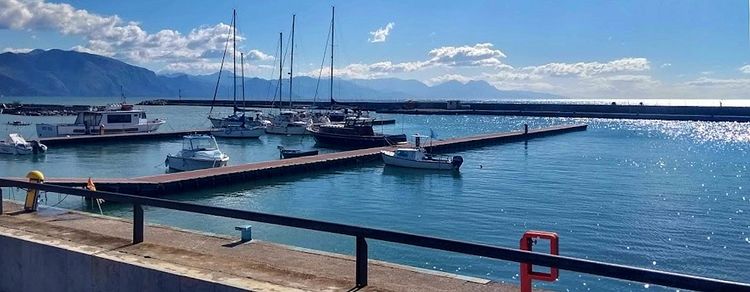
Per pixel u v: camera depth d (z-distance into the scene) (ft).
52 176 119.96
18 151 159.94
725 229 74.02
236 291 19.90
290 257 24.94
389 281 21.75
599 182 115.03
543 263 15.92
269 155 167.53
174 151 172.55
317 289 20.20
